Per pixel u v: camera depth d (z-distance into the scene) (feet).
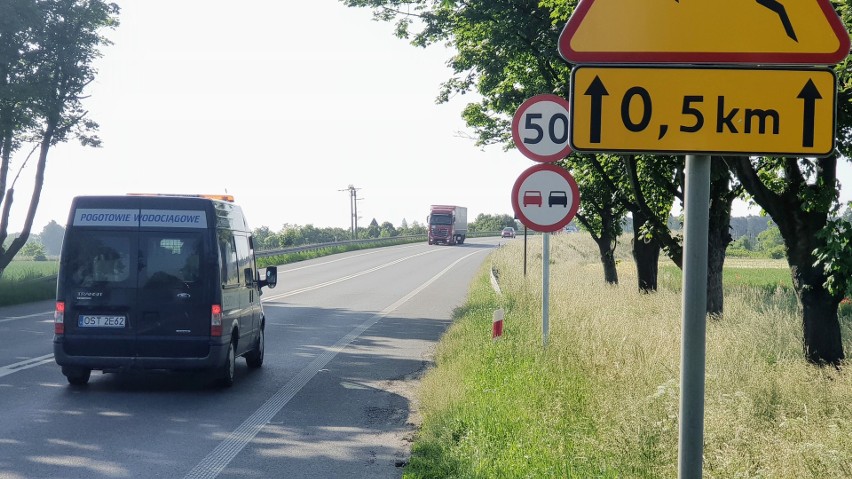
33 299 83.41
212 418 30.32
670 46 10.77
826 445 20.44
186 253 35.60
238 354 38.88
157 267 35.47
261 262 162.50
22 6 93.15
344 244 246.27
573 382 26.84
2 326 59.93
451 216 297.53
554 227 30.19
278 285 112.98
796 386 28.53
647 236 53.31
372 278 129.59
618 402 23.41
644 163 54.95
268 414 31.12
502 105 69.00
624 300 64.23
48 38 98.68
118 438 26.94
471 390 29.17
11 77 95.66
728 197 51.08
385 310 77.25
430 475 21.26
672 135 10.79
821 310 35.88
